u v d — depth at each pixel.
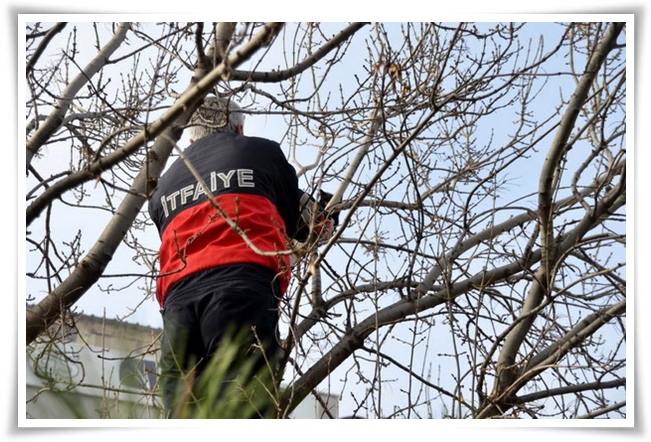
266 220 4.16
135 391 3.54
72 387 3.30
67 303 4.17
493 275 4.87
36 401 3.40
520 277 5.14
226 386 3.63
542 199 4.76
